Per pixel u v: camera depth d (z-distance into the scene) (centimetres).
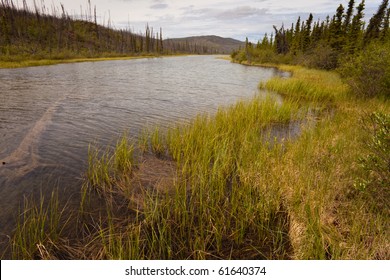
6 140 795
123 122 1033
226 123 889
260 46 7544
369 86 1357
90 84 2052
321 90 1584
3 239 397
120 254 343
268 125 993
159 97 1587
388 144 429
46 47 6125
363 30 4150
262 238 416
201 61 6600
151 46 12438
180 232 418
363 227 388
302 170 552
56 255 367
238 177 604
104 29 11262
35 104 1290
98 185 555
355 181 465
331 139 742
